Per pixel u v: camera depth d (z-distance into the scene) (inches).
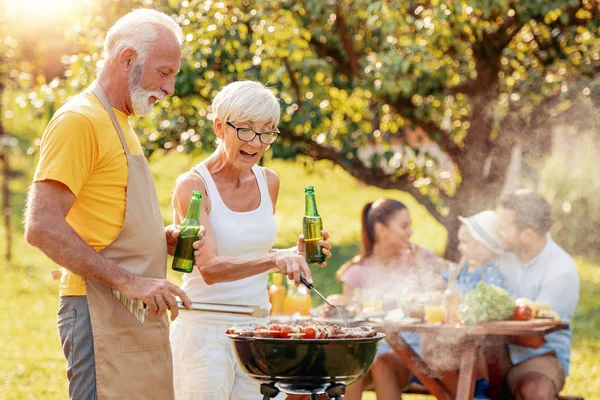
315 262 144.4
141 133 299.0
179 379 141.3
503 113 331.6
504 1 270.1
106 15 289.4
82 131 118.3
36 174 117.3
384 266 222.4
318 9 287.1
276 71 282.2
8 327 374.0
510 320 178.2
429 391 193.8
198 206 135.0
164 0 281.4
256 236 143.3
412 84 287.6
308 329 118.5
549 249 199.2
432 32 291.3
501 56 319.9
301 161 346.9
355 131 325.1
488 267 205.2
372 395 258.1
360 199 840.3
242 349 118.5
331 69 305.6
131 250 124.3
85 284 120.6
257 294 146.3
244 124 137.0
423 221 710.5
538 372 182.1
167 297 118.5
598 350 322.3
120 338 121.6
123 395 121.4
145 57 122.6
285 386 119.5
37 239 115.3
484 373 187.6
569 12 297.7
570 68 321.4
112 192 122.6
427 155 339.0
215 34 271.4
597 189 458.0
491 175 325.1
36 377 283.3
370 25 292.0
